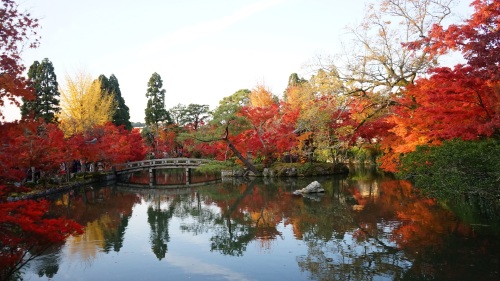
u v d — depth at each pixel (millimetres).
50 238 6469
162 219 16062
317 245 10930
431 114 14203
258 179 30078
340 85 21281
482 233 10680
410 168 14852
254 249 10922
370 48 20766
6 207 6359
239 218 15734
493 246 9570
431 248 9742
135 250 11180
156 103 52438
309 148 30688
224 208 18422
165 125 52250
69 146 24656
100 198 23188
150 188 28906
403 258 9203
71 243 12062
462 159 11508
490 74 9633
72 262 10062
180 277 8805
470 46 9883
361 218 13820
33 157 18422
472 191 11766
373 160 36938
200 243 11867
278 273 8805
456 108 12453
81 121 33719
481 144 11648
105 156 30891
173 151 51281
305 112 24734
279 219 14953
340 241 11188
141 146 43000
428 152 13938
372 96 20859
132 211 18250
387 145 21250
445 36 10820
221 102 53562
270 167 31688
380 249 10039
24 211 6469
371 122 24125
